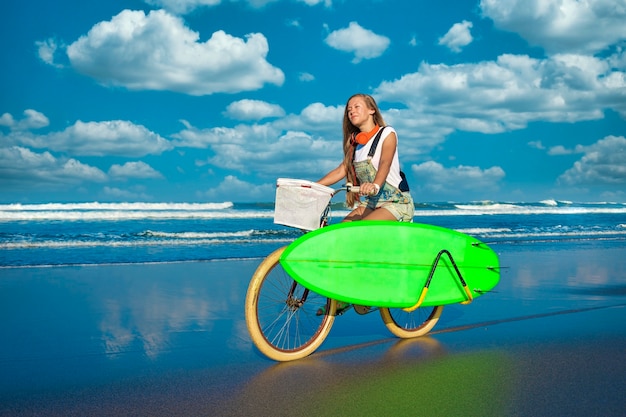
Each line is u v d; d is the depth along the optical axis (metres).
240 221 24.52
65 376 3.33
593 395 2.89
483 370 3.38
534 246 14.05
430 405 2.76
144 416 2.67
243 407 2.78
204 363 3.61
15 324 4.82
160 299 6.13
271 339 4.23
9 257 10.45
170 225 21.58
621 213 43.00
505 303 5.93
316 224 3.75
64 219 24.30
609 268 9.36
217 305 5.79
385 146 3.97
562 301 6.10
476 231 20.31
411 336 4.36
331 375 3.33
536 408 2.70
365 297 3.91
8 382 3.21
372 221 3.98
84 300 6.04
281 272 4.11
